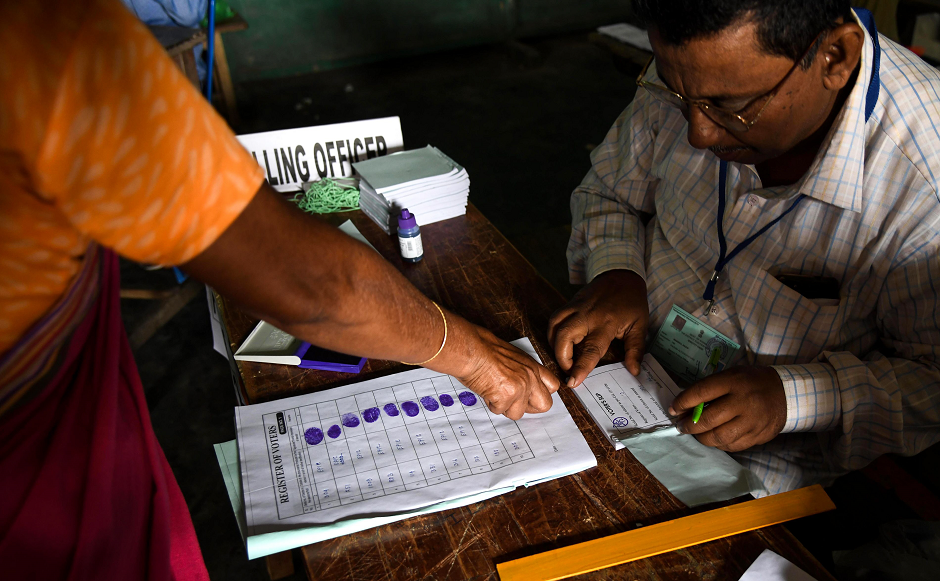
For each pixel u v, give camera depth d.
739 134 0.87
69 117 0.38
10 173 0.40
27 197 0.42
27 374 0.51
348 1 4.93
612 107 4.38
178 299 2.46
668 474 0.85
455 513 0.79
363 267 0.60
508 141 3.98
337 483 0.81
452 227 1.43
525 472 0.83
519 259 1.31
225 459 0.86
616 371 1.05
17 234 0.43
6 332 0.47
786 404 0.93
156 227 0.44
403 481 0.82
